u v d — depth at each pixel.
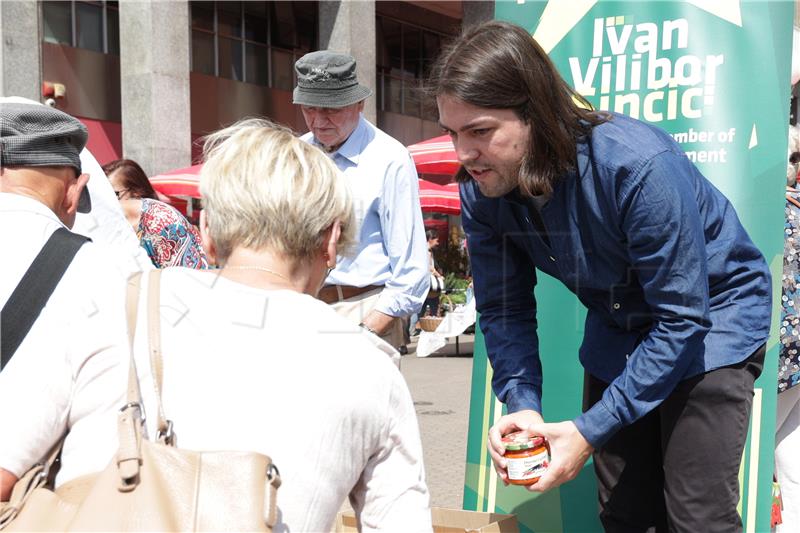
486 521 2.55
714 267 2.20
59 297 1.56
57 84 14.71
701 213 2.17
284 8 18.94
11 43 12.88
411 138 22.52
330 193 1.52
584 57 3.15
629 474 2.56
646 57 3.03
